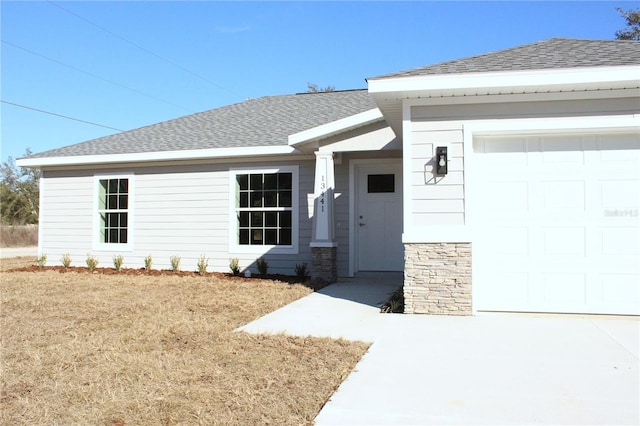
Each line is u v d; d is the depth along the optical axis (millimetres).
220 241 12766
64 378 4473
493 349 5273
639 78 6176
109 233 14102
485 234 7070
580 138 6895
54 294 9180
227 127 14312
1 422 3566
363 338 5809
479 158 7129
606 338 5664
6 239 34062
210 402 3902
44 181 14641
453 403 3832
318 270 10758
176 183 13219
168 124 15789
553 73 6395
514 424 3455
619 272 6742
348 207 11562
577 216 6859
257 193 12594
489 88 6637
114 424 3531
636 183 6746
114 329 6340
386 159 11367
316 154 10766
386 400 3912
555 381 4285
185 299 8555
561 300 6867
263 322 6703
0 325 6609
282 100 16703
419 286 7109
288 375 4512
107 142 14719
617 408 3705
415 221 7102
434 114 7094
